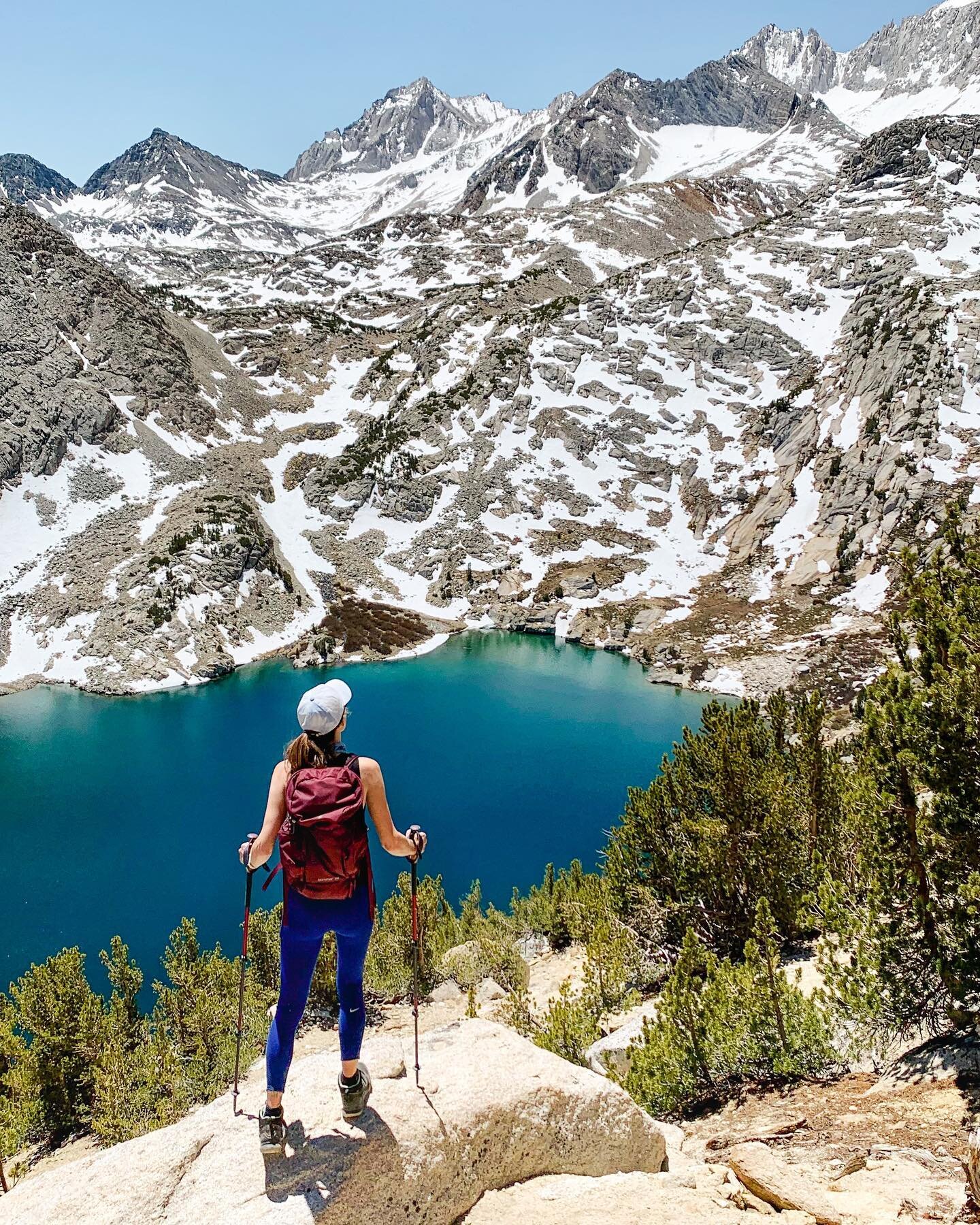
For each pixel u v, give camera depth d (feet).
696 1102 47.52
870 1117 34.71
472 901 130.52
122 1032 90.48
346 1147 20.93
